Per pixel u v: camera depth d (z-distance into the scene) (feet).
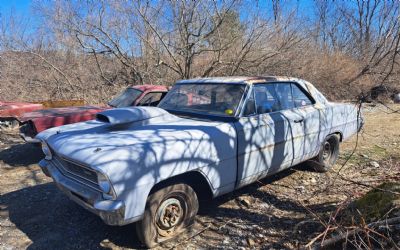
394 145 23.52
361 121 20.13
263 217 12.84
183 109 14.47
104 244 11.12
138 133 11.46
